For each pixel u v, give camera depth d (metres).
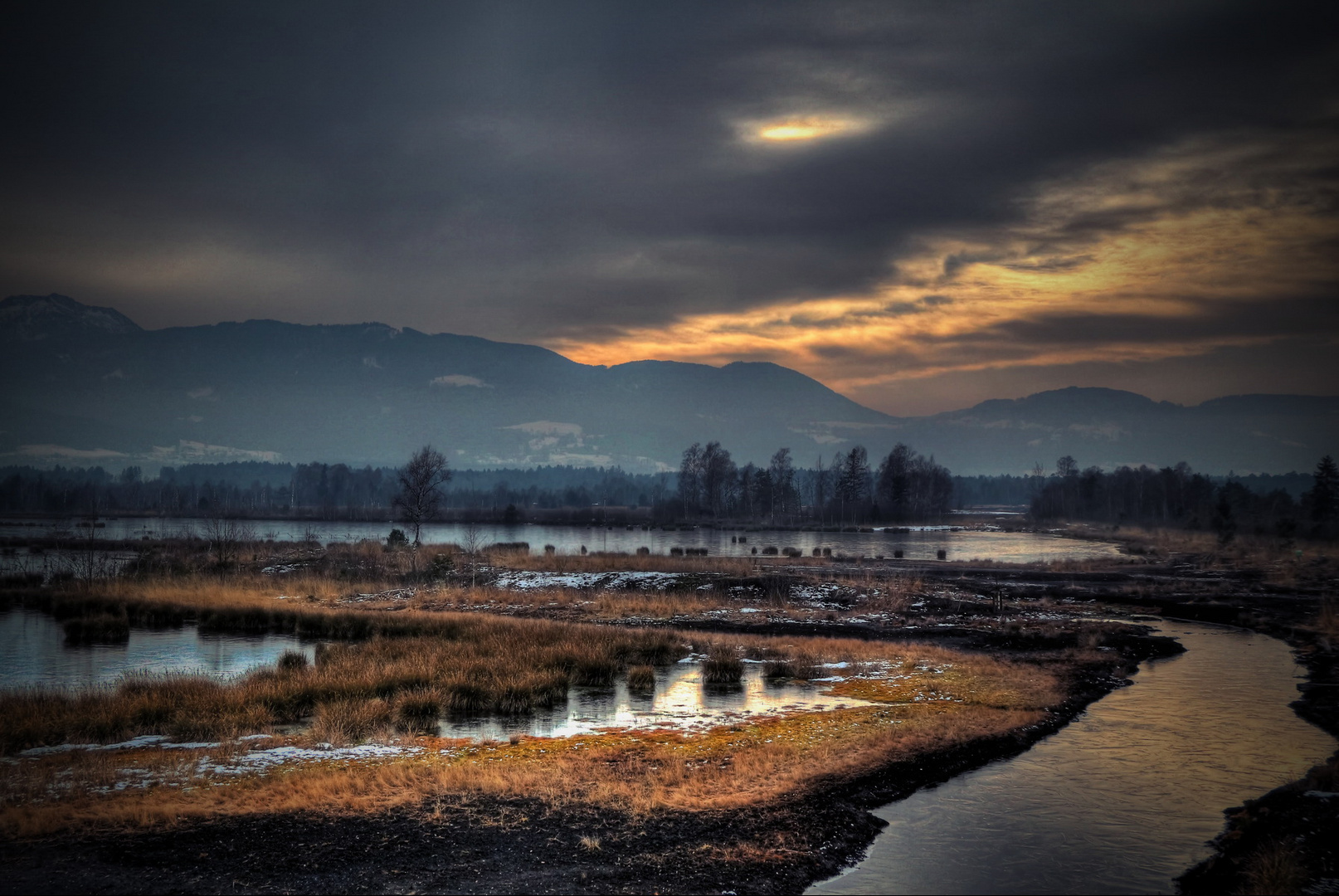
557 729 19.75
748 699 23.25
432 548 66.44
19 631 36.91
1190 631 36.75
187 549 68.25
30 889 10.93
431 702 20.91
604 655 27.59
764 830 13.47
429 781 15.38
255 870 11.67
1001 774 16.64
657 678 26.45
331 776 15.51
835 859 12.47
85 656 30.62
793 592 45.59
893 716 20.94
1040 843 13.16
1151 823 13.95
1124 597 46.50
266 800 14.38
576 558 57.94
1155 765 17.20
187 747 17.89
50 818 13.27
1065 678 26.11
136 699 20.72
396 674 23.98
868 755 17.44
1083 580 53.84
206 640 34.31
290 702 21.31
